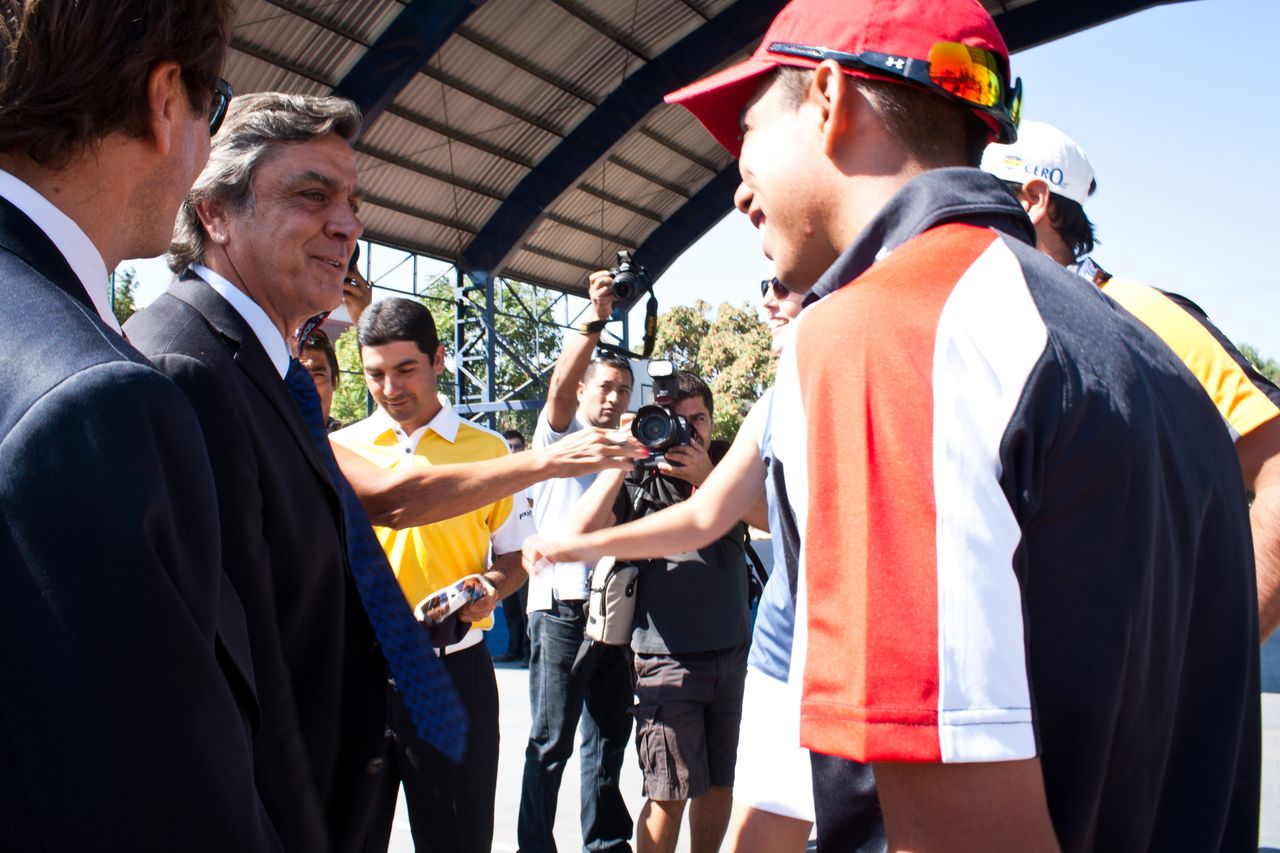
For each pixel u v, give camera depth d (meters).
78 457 0.66
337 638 1.47
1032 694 0.69
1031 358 0.73
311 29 12.67
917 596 0.66
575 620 3.33
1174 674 0.79
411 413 3.01
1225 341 1.74
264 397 1.42
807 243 0.97
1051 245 1.92
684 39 15.98
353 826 1.47
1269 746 4.46
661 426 2.95
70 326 0.71
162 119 0.88
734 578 3.15
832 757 0.82
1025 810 0.65
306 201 1.58
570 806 4.05
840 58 0.90
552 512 3.96
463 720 1.57
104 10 0.80
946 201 0.83
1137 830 0.76
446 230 17.59
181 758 0.68
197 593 0.74
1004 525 0.68
